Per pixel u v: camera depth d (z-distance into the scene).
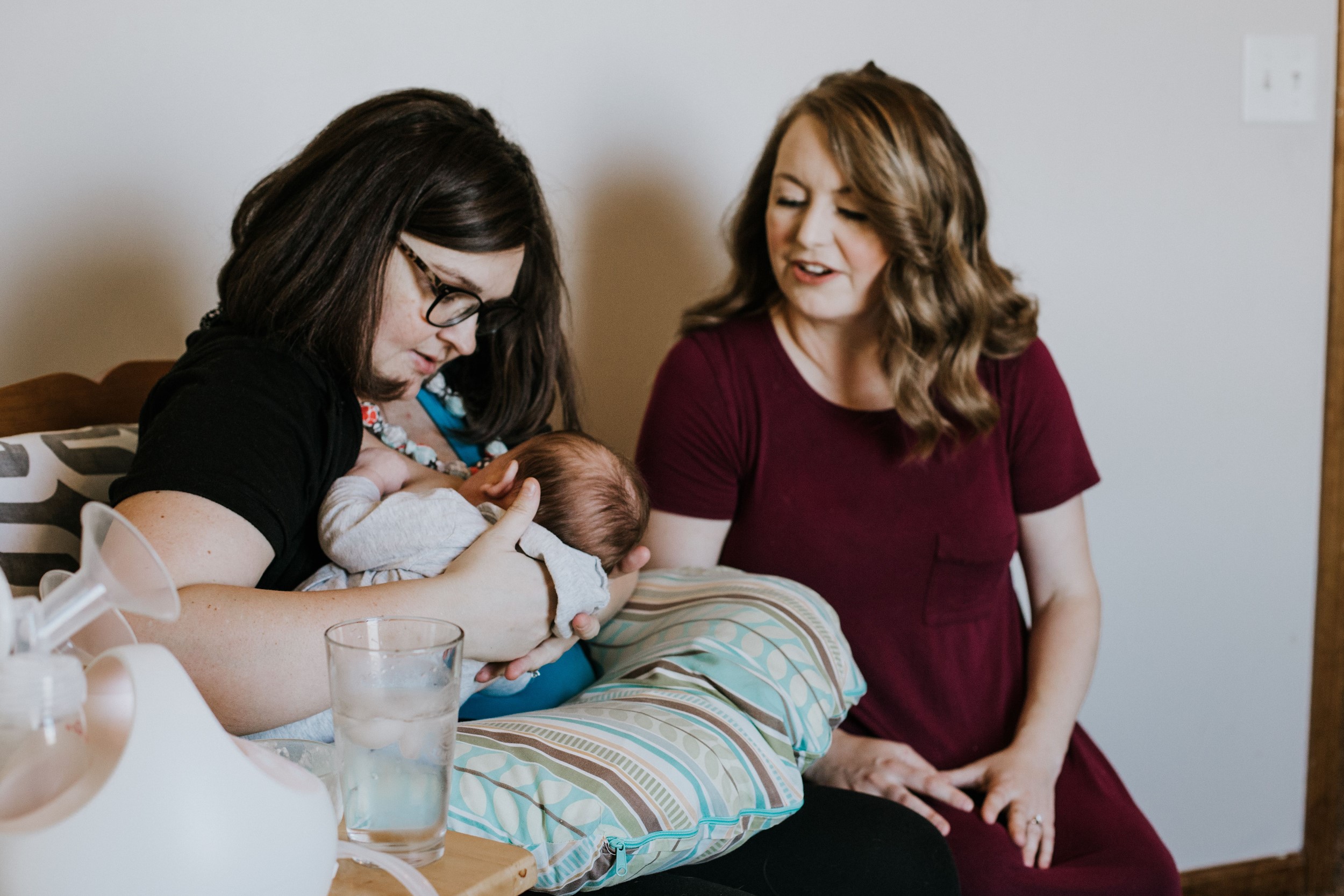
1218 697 2.09
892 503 1.44
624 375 1.73
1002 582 1.51
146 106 1.40
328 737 0.91
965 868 1.22
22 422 1.16
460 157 1.01
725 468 1.47
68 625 0.55
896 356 1.39
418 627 0.71
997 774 1.36
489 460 1.28
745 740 1.00
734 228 1.55
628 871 0.87
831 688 1.11
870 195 1.35
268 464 0.89
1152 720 2.05
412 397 1.15
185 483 0.84
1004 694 1.49
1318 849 2.18
